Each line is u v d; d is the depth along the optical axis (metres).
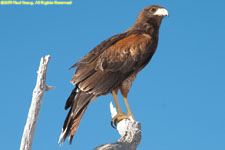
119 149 9.02
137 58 12.28
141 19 13.63
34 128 9.55
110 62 11.91
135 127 9.62
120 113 11.68
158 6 13.52
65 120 10.83
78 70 11.59
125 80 12.13
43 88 9.42
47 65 9.41
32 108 9.41
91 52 12.26
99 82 11.49
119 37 12.70
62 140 10.62
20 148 9.48
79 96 11.07
